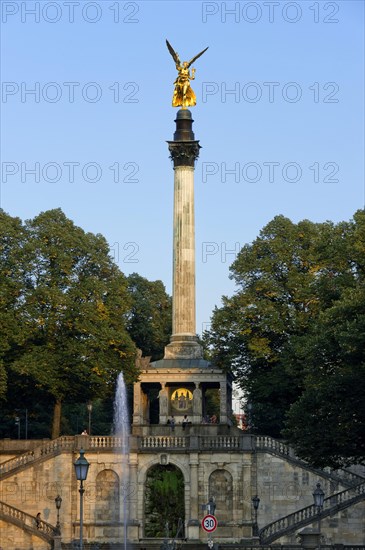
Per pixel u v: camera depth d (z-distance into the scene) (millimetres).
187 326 123375
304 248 122500
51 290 115812
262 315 119125
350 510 99125
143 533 106438
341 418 86938
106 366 116625
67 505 106250
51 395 118750
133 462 107000
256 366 121188
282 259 120750
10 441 112562
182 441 107312
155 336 153250
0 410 122250
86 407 149125
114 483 107062
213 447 106875
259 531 100750
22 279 117312
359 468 108562
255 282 121125
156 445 107562
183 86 126312
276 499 105750
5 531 97812
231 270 123312
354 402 86562
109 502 106750
